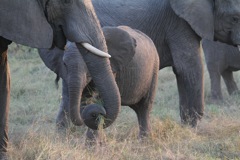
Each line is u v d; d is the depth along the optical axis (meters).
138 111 12.33
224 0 14.68
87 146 10.70
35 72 21.58
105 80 8.57
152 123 12.88
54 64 13.34
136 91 11.68
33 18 8.32
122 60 10.77
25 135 11.20
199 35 14.34
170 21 14.60
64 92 12.94
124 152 10.41
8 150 9.78
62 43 8.79
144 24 14.55
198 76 14.44
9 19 8.21
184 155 10.40
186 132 12.37
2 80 9.38
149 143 11.61
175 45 14.54
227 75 19.09
